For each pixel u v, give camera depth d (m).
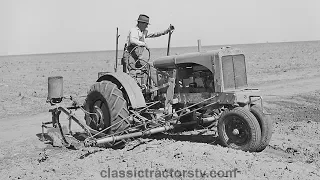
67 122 10.82
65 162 6.26
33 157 7.03
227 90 6.53
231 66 6.61
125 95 7.16
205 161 5.50
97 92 7.32
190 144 6.37
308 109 11.10
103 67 36.72
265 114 6.37
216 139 7.41
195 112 7.55
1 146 8.10
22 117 12.38
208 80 6.92
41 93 18.66
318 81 19.16
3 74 30.81
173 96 7.32
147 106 7.18
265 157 5.91
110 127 6.88
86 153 6.74
